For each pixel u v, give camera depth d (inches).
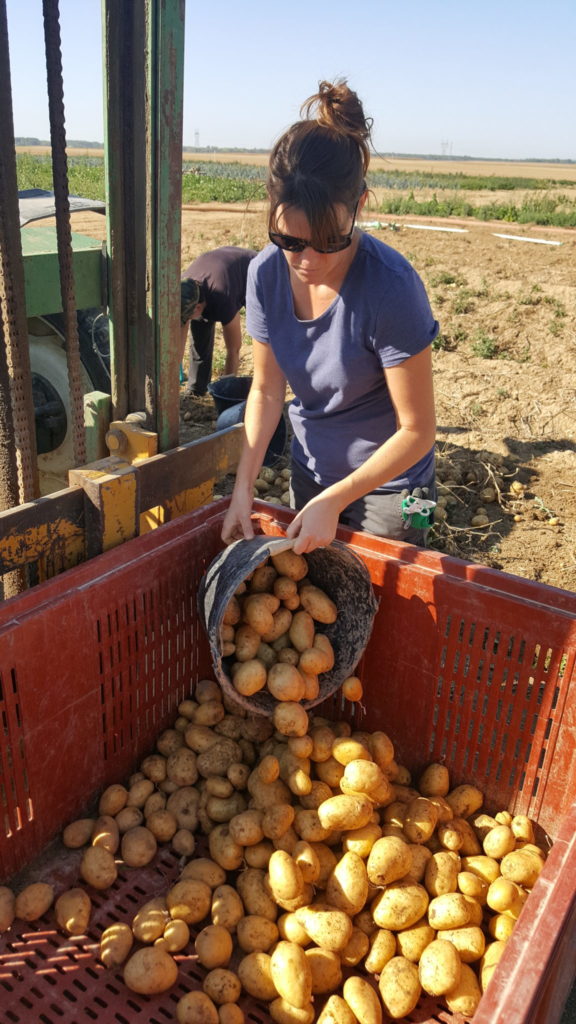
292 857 86.0
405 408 90.9
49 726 88.6
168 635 103.5
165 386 113.7
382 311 85.5
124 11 101.5
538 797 95.7
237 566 88.1
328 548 95.3
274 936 83.4
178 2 96.5
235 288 257.9
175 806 99.4
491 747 97.8
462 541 196.1
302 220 73.7
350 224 76.6
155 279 107.6
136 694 101.3
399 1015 77.7
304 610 98.8
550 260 537.0
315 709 114.0
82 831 94.7
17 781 86.7
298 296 92.8
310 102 75.2
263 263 94.5
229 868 90.7
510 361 323.0
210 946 80.9
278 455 230.8
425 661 99.9
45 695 86.6
